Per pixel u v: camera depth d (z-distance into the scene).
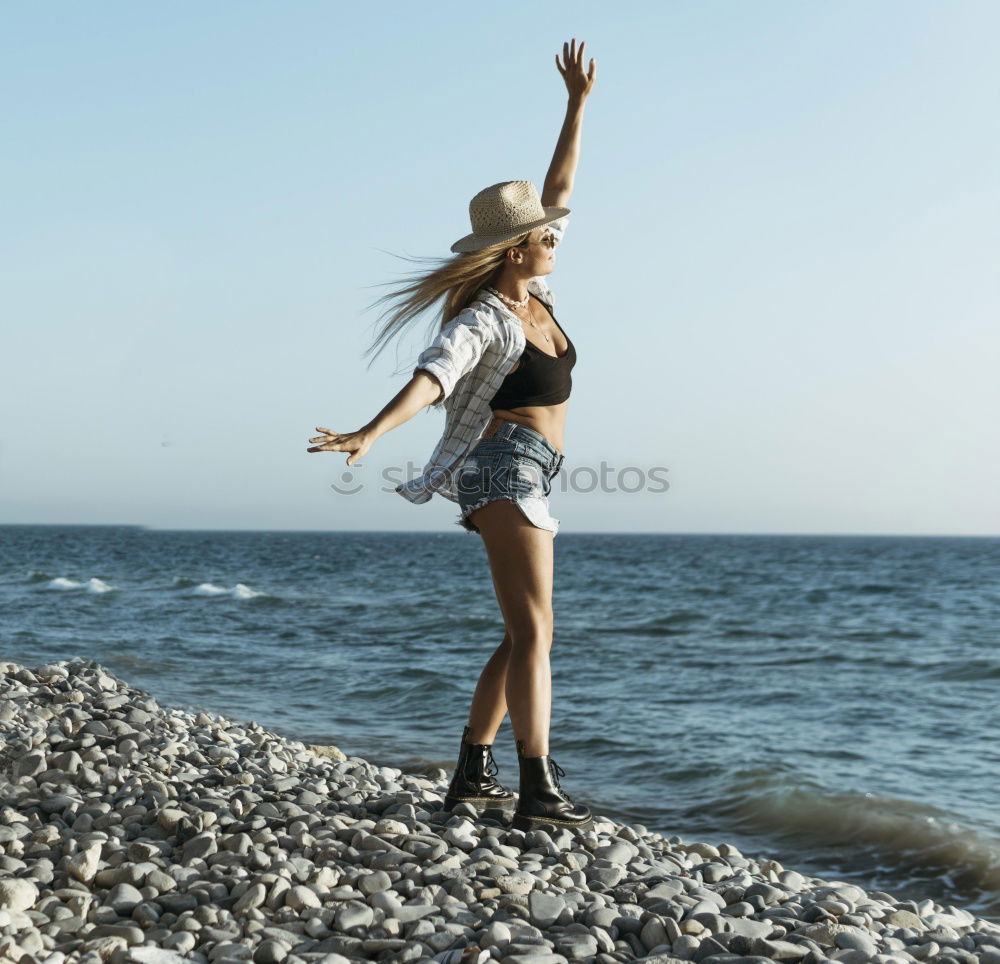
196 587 33.84
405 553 83.50
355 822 3.58
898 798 7.32
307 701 11.04
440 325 3.44
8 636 16.03
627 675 14.83
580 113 3.86
